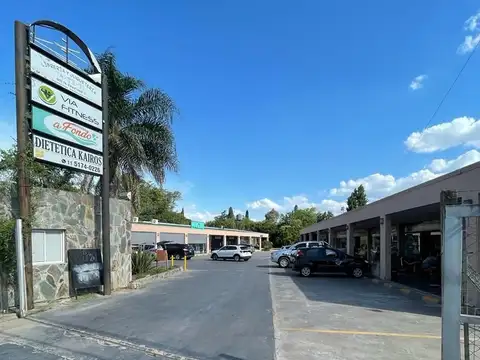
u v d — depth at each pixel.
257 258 51.03
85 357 6.92
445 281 4.08
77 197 14.06
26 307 10.68
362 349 7.64
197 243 67.00
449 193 4.22
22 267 10.42
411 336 8.73
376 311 11.88
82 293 14.11
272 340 8.20
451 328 4.02
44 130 11.98
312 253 24.03
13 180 11.27
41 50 11.99
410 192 16.83
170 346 7.66
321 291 16.66
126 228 17.45
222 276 23.34
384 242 21.31
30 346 7.57
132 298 13.77
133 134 20.27
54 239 13.07
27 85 11.52
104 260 14.56
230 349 7.52
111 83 19.94
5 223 10.69
